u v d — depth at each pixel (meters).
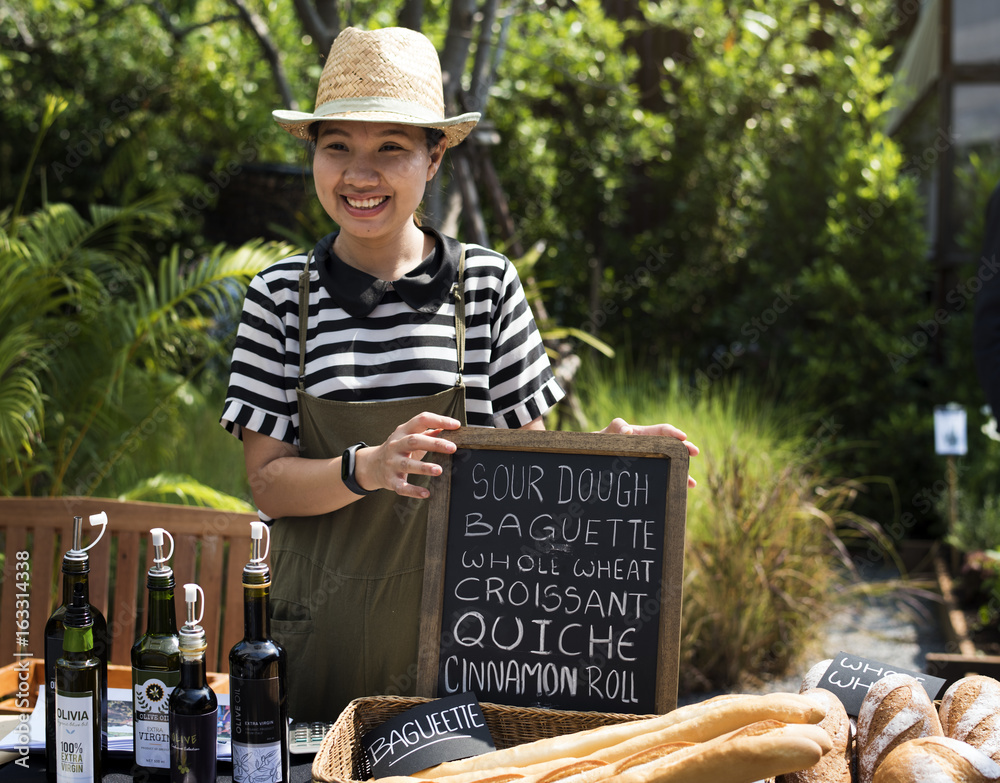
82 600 1.31
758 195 7.06
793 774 1.26
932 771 1.10
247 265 4.18
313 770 1.22
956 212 6.66
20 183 7.14
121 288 5.18
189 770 1.27
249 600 1.28
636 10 7.80
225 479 4.76
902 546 5.82
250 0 5.89
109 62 7.24
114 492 4.28
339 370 1.69
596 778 1.16
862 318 6.12
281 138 7.45
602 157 7.09
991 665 3.30
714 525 4.18
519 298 1.83
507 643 1.46
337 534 1.69
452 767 1.27
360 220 1.67
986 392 2.91
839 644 4.64
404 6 4.22
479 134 4.62
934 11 6.66
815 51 7.18
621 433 1.55
